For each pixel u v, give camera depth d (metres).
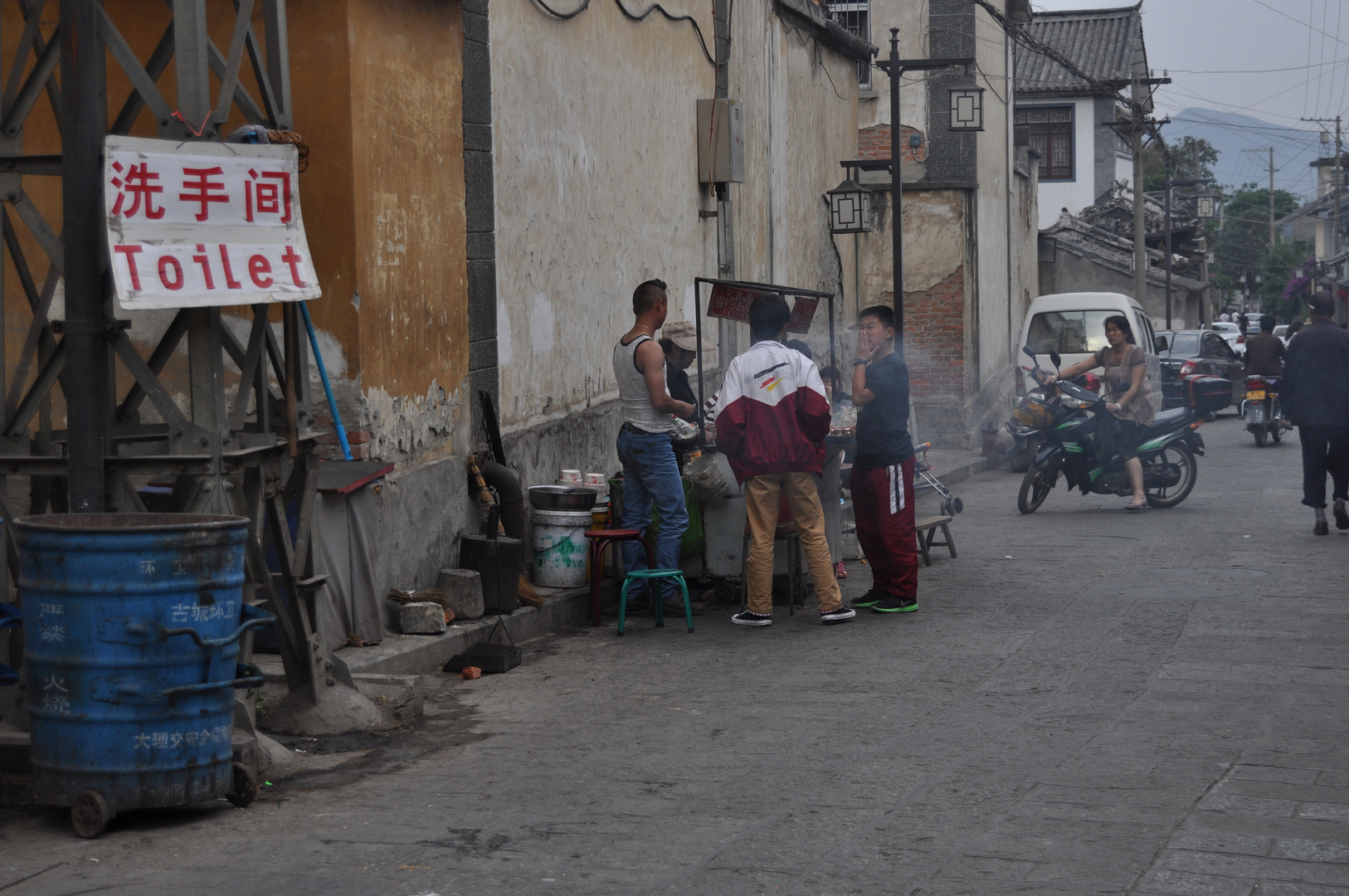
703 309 13.34
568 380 10.32
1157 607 8.46
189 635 4.58
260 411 5.57
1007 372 24.78
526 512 9.05
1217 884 3.93
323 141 7.27
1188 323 47.19
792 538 8.84
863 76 20.97
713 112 13.12
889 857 4.22
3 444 5.30
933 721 5.96
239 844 4.46
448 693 6.77
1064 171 45.41
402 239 7.83
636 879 4.06
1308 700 6.15
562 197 10.12
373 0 7.47
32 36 5.22
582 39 10.45
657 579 8.45
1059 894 3.87
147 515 4.92
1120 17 46.59
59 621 4.54
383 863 4.25
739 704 6.38
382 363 7.59
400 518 7.73
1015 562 10.46
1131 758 5.29
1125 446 13.19
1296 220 93.81
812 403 8.18
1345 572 9.49
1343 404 11.06
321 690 5.94
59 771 4.59
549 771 5.32
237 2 5.36
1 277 5.33
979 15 21.61
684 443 8.93
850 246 19.33
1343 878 3.97
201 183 5.07
